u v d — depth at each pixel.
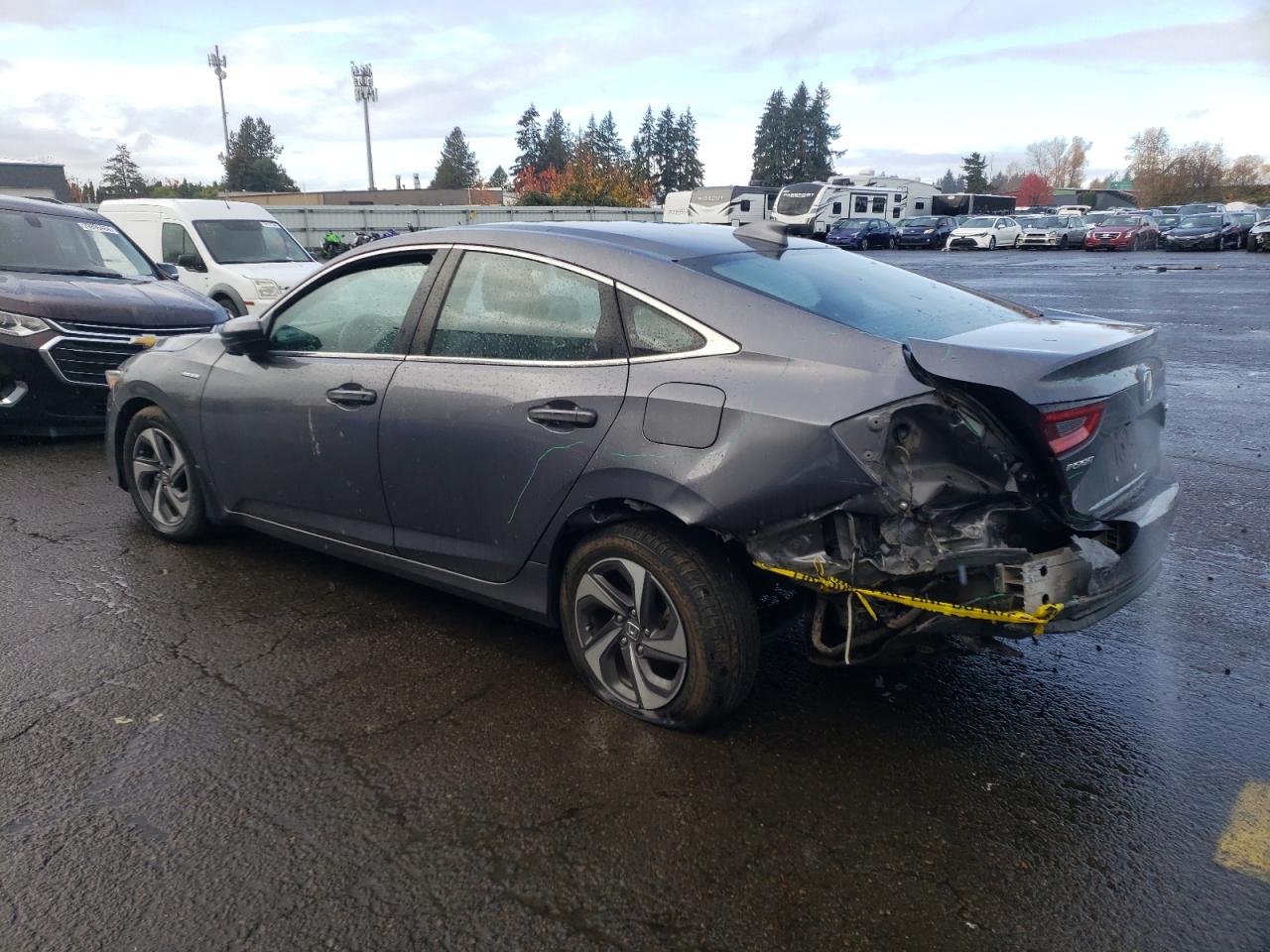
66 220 8.59
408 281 3.91
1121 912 2.46
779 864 2.63
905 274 4.03
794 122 109.00
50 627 4.03
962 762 3.13
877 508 2.75
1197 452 7.12
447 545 3.75
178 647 3.88
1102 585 2.91
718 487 2.92
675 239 3.61
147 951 2.31
